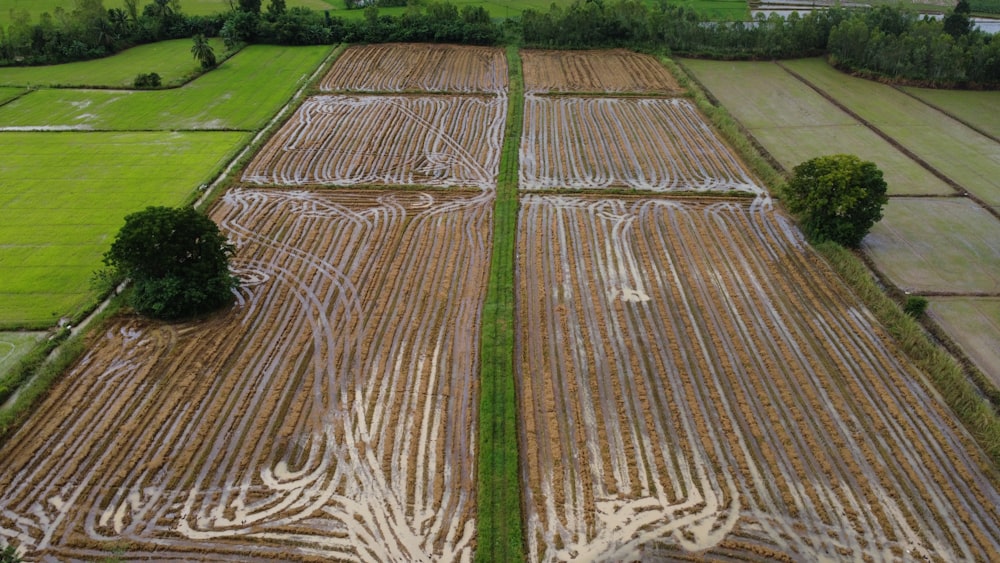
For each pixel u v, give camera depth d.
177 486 17.12
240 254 26.88
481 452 17.77
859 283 24.56
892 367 21.11
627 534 16.05
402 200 31.45
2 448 18.11
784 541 15.92
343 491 17.02
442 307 23.75
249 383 20.36
